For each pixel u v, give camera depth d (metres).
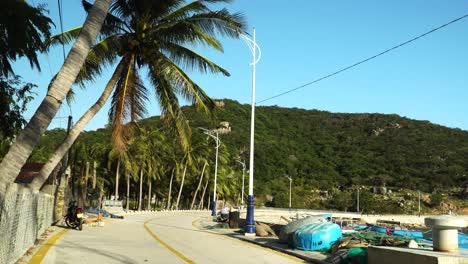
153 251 14.29
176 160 80.94
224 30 20.62
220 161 97.88
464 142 179.88
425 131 189.00
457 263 8.96
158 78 21.47
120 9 20.72
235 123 160.50
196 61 21.50
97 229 22.59
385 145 175.38
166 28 20.70
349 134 187.75
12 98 15.38
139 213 56.44
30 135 9.19
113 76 19.89
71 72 9.69
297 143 172.50
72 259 11.70
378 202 124.12
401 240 13.52
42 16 13.15
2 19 12.40
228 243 18.31
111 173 76.19
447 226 10.08
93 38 9.96
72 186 52.03
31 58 13.72
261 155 141.25
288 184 133.25
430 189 142.50
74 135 16.89
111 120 21.14
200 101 20.59
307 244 15.17
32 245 13.61
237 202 111.81
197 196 107.94
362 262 11.63
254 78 22.75
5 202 8.78
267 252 15.43
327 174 148.38
